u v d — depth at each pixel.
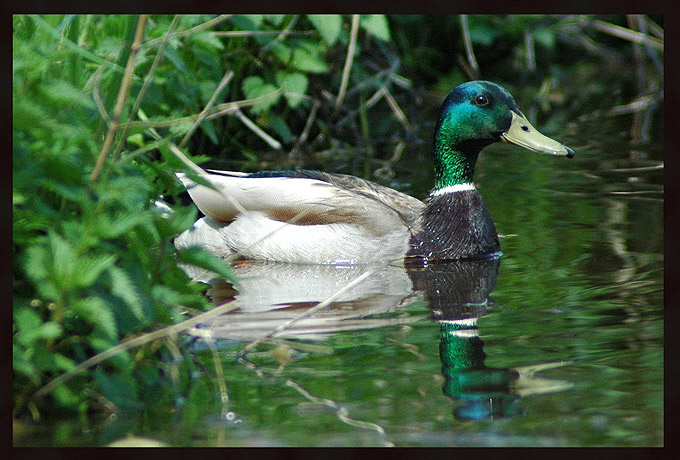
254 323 9.21
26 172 6.77
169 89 13.48
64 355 7.39
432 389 7.44
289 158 17.45
